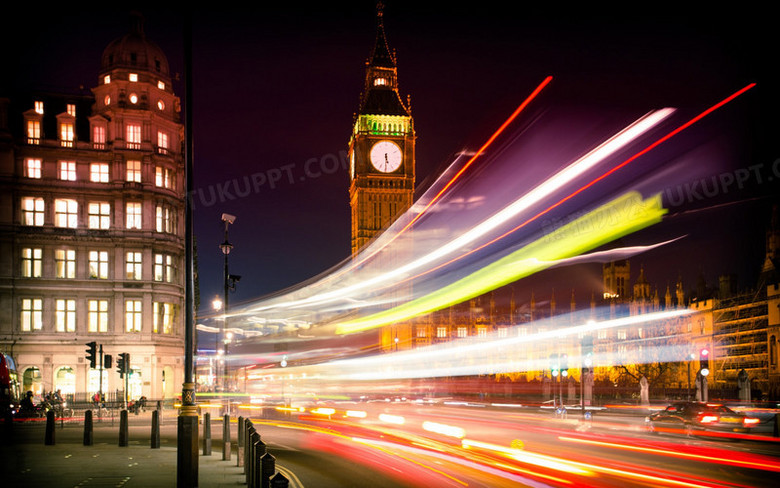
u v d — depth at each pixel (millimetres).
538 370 158875
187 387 14570
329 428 37594
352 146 193125
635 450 24812
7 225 59875
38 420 43625
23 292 60062
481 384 140250
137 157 63469
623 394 107375
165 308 64625
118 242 62531
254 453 12875
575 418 50500
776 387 83688
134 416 49531
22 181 60625
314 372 167500
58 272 61219
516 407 78250
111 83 64062
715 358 101375
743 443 28500
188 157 15797
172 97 67188
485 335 180500
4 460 20547
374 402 89438
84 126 64125
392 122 181750
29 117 61812
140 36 66438
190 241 15352
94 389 60938
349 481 16953
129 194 62750
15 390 48375
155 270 64125
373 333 180375
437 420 46594
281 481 7266
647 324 127312
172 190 66250
